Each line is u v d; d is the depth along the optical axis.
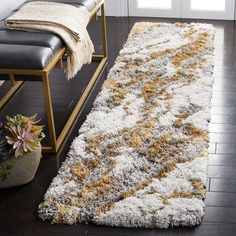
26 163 2.33
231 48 3.79
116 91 3.15
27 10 2.99
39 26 2.78
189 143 2.59
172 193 2.24
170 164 2.44
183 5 4.49
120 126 2.77
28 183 2.41
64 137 2.74
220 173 2.41
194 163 2.44
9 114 3.00
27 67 2.48
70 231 2.10
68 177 2.39
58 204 2.22
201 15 4.48
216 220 2.12
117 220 2.11
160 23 4.32
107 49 3.90
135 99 3.04
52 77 3.47
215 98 3.07
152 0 4.58
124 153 2.54
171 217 2.11
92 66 3.63
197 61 3.51
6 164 2.28
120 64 3.53
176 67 3.43
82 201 2.23
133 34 4.08
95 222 2.12
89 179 2.36
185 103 2.96
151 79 3.28
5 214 2.21
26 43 2.66
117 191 2.28
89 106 3.05
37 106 3.08
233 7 4.38
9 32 2.79
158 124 2.76
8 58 2.49
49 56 2.56
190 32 4.04
